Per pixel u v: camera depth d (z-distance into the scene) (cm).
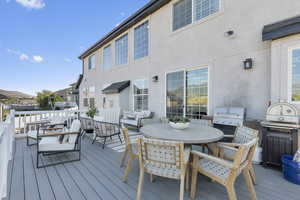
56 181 247
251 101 391
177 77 580
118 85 824
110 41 973
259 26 377
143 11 686
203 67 498
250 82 393
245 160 191
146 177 261
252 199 194
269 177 258
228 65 435
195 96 523
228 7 436
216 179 182
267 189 224
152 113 670
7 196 207
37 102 2269
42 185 235
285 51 311
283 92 312
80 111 631
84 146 436
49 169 291
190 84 538
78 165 309
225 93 441
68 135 338
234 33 422
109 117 711
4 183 200
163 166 186
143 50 739
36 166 303
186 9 552
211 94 475
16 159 339
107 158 347
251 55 391
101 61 1074
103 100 1040
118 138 519
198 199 202
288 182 242
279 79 317
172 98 599
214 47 468
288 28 298
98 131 431
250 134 236
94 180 251
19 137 524
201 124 359
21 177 259
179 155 175
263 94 371
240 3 411
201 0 507
